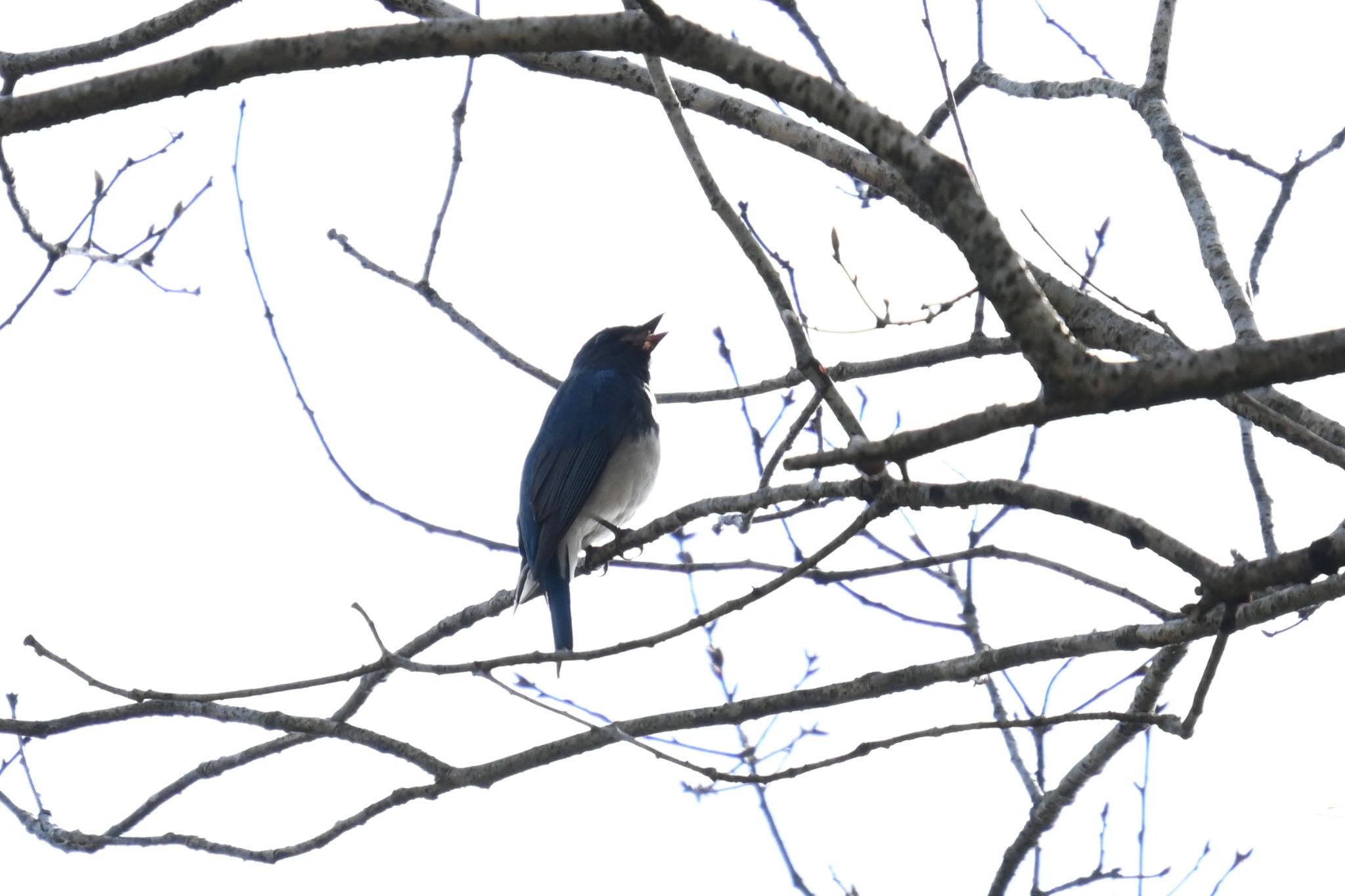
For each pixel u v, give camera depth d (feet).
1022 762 39.19
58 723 33.22
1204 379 16.02
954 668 27.45
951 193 16.57
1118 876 38.52
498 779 30.91
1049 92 36.27
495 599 38.70
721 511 30.40
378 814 32.35
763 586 25.39
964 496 23.40
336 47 18.04
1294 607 23.71
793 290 35.27
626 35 17.78
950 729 25.12
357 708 39.27
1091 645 26.02
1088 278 30.14
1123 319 31.86
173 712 32.99
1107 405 16.60
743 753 31.32
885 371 36.58
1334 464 27.04
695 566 35.01
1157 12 34.37
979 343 34.58
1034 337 16.49
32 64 33.76
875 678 28.02
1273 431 27.96
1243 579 20.80
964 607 39.06
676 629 26.27
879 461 18.43
